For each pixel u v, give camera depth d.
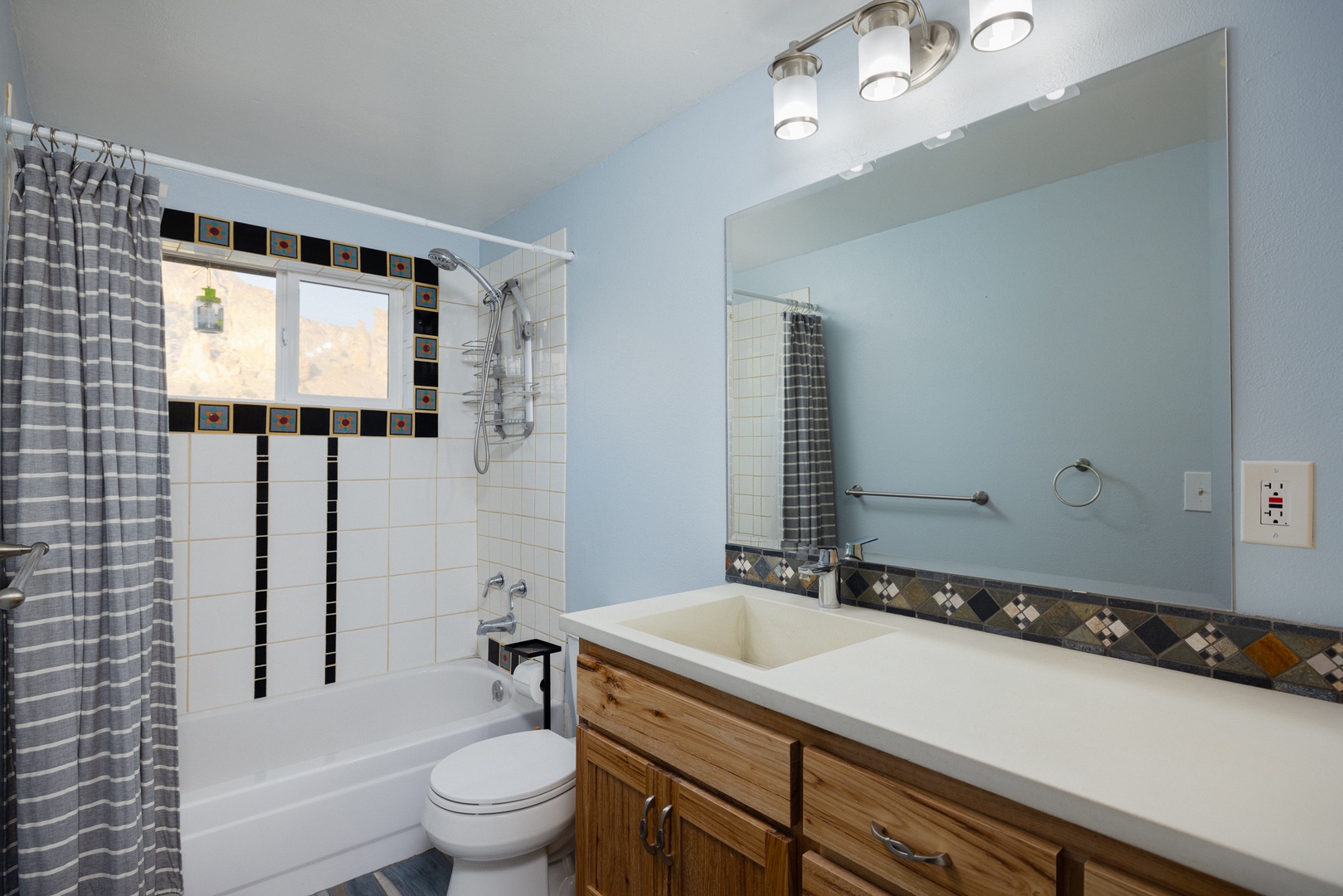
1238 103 1.01
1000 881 0.74
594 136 2.18
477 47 1.69
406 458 2.94
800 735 0.97
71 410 1.60
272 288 2.70
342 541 2.76
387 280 2.88
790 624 1.53
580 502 2.44
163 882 1.74
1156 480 1.09
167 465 1.81
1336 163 0.93
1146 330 1.10
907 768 0.84
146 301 1.77
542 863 1.73
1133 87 1.12
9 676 1.50
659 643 1.23
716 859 1.10
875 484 1.50
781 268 1.70
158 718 1.78
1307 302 0.95
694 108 1.97
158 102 1.94
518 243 2.30
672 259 2.04
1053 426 1.21
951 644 1.21
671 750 1.19
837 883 0.90
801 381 1.66
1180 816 0.62
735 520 1.83
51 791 1.49
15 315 1.58
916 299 1.42
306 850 1.92
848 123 1.57
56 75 1.79
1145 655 1.09
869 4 1.27
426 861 2.09
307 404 2.70
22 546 1.26
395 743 2.14
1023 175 1.25
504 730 2.35
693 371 1.96
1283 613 0.98
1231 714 0.88
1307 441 0.96
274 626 2.59
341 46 1.67
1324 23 0.94
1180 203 1.07
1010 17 1.08
